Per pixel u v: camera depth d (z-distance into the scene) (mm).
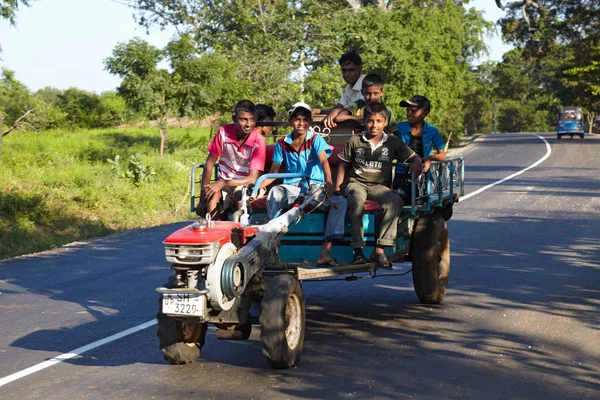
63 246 13633
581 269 10078
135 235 14852
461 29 48375
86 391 5535
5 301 8945
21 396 5477
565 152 42625
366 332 7082
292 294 5934
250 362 6148
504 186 22812
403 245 7762
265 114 8523
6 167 24578
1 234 14820
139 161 23625
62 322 7828
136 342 6941
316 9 38938
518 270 10078
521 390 5379
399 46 42812
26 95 46375
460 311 7887
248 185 6848
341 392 5352
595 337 6797
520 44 57156
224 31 38812
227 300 5590
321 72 37125
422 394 5293
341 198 6953
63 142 36219
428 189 7801
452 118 57719
